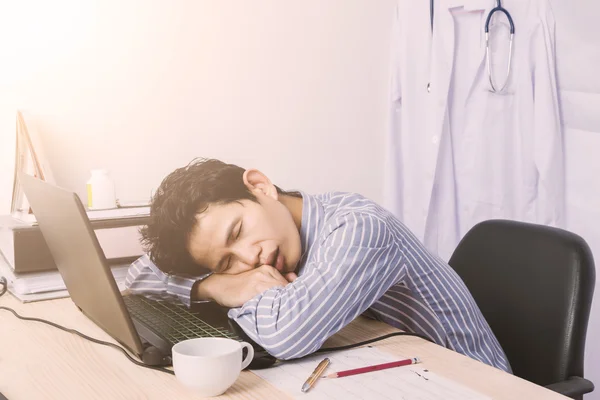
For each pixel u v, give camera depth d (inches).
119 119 72.7
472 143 90.2
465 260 59.4
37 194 45.4
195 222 51.2
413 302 50.5
